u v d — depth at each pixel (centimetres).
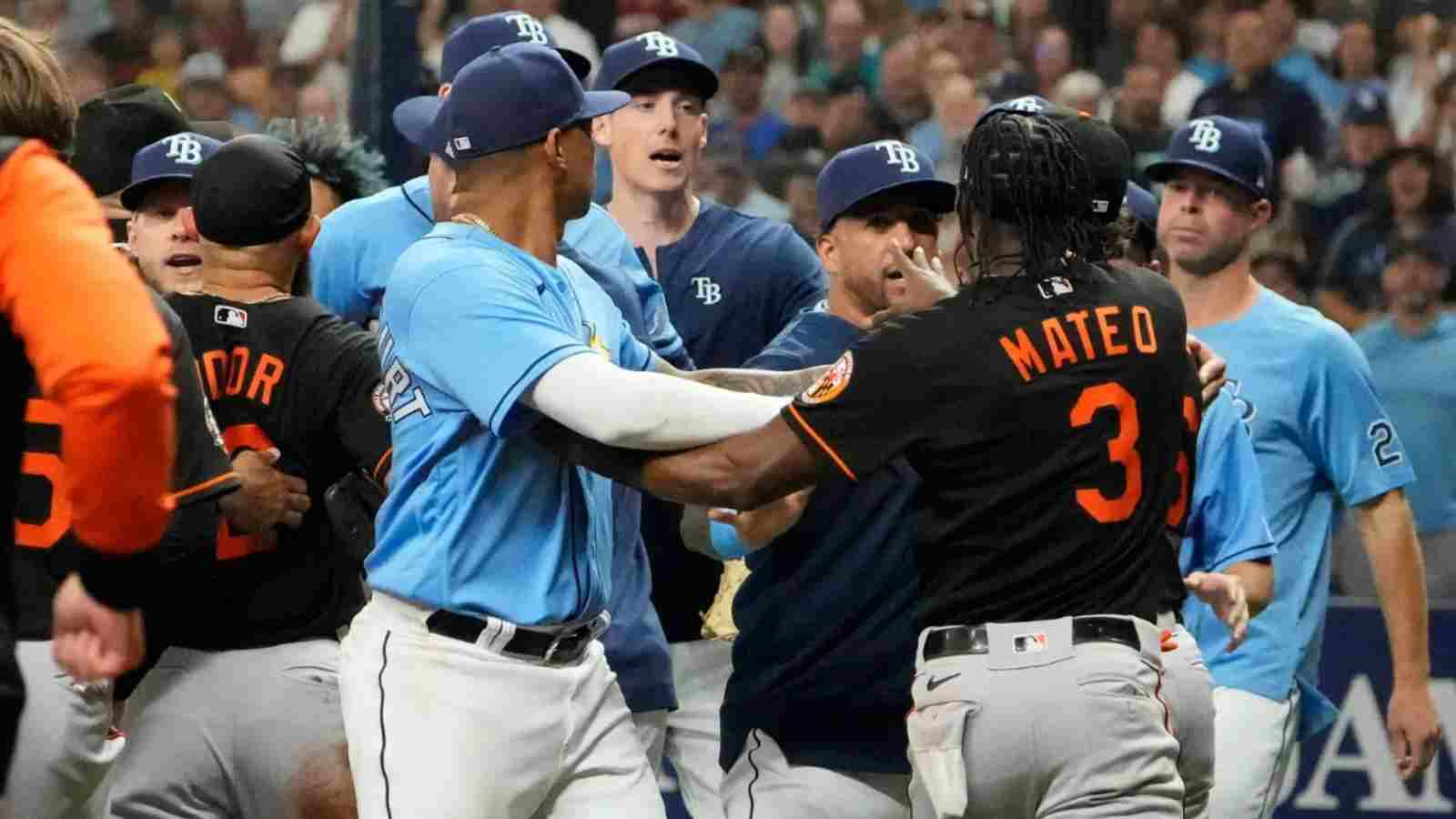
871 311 1691
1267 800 1919
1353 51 4175
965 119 4194
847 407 1284
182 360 1421
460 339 1323
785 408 1301
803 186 3944
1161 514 1338
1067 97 4184
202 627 1537
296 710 1533
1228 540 1664
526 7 4466
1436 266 3209
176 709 1535
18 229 1006
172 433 1027
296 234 1625
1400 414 3177
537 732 1365
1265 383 1969
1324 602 1998
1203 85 4244
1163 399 1328
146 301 1015
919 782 1463
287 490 1535
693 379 1525
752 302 2264
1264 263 3672
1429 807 2584
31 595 1388
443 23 4459
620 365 1497
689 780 2083
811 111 4238
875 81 4388
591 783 1409
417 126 1789
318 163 2081
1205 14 4275
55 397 993
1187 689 1423
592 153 1423
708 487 1302
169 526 1434
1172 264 2031
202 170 1606
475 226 1384
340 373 1562
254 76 4578
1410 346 3194
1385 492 1972
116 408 980
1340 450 1969
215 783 1546
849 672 1583
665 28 4494
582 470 1395
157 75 4603
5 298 1012
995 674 1287
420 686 1354
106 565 1029
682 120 2241
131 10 4641
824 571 1583
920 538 1338
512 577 1364
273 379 1563
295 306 1592
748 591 1622
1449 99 4116
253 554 1538
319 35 4594
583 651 1419
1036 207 1320
